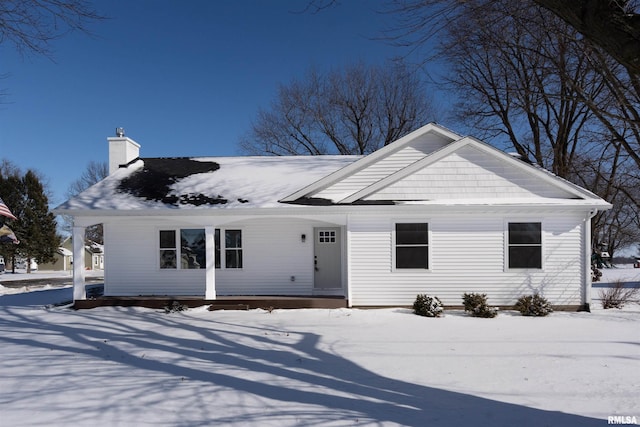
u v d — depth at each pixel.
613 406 5.10
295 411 4.93
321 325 10.19
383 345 8.21
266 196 13.44
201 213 12.56
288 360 7.16
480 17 7.84
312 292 13.94
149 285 14.03
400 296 12.46
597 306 13.02
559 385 5.87
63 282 27.56
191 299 12.51
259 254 14.05
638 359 7.14
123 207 12.71
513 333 9.27
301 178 14.94
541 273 12.25
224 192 13.86
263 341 8.54
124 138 17.03
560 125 21.91
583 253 12.21
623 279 22.77
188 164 16.69
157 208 12.63
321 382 6.00
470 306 11.59
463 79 23.88
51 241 43.06
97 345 8.20
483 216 12.39
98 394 5.49
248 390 5.66
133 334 9.19
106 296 13.95
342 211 12.45
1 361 7.08
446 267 12.41
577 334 9.13
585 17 3.66
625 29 3.47
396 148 13.57
